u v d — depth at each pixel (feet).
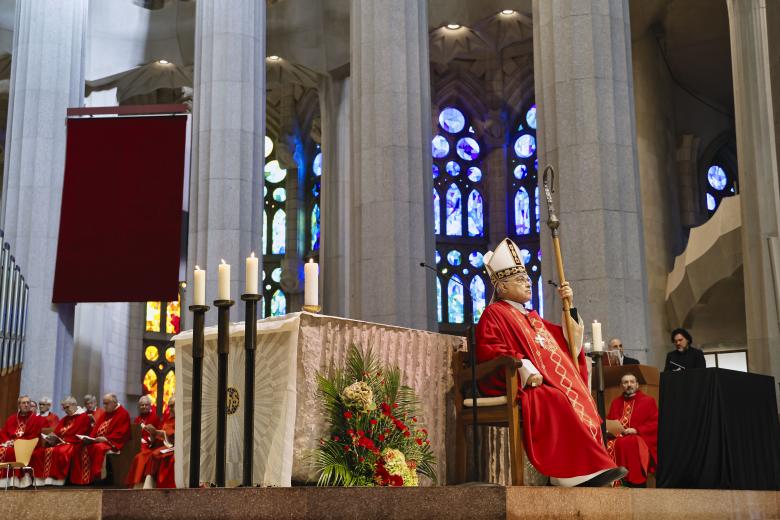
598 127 42.09
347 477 15.31
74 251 53.67
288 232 107.14
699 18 75.20
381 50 52.39
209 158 58.13
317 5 83.56
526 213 103.19
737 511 19.40
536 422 17.56
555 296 41.57
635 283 41.04
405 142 51.29
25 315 57.36
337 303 84.64
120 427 39.78
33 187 60.44
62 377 58.03
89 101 84.84
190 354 17.80
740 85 53.36
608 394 31.27
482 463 19.43
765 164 51.47
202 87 59.77
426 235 51.34
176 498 11.64
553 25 44.04
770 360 48.29
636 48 77.46
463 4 80.28
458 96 104.73
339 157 86.48
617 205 41.55
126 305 100.63
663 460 21.95
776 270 49.32
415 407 17.87
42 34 63.52
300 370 15.53
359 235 51.11
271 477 15.21
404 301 49.32
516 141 104.32
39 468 38.37
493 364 17.88
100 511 11.25
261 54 61.52
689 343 32.86
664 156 79.41
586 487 15.92
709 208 86.58
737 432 21.16
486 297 103.86
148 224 53.62
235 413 16.39
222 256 56.34
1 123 96.32
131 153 54.54
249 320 14.14
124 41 84.02
